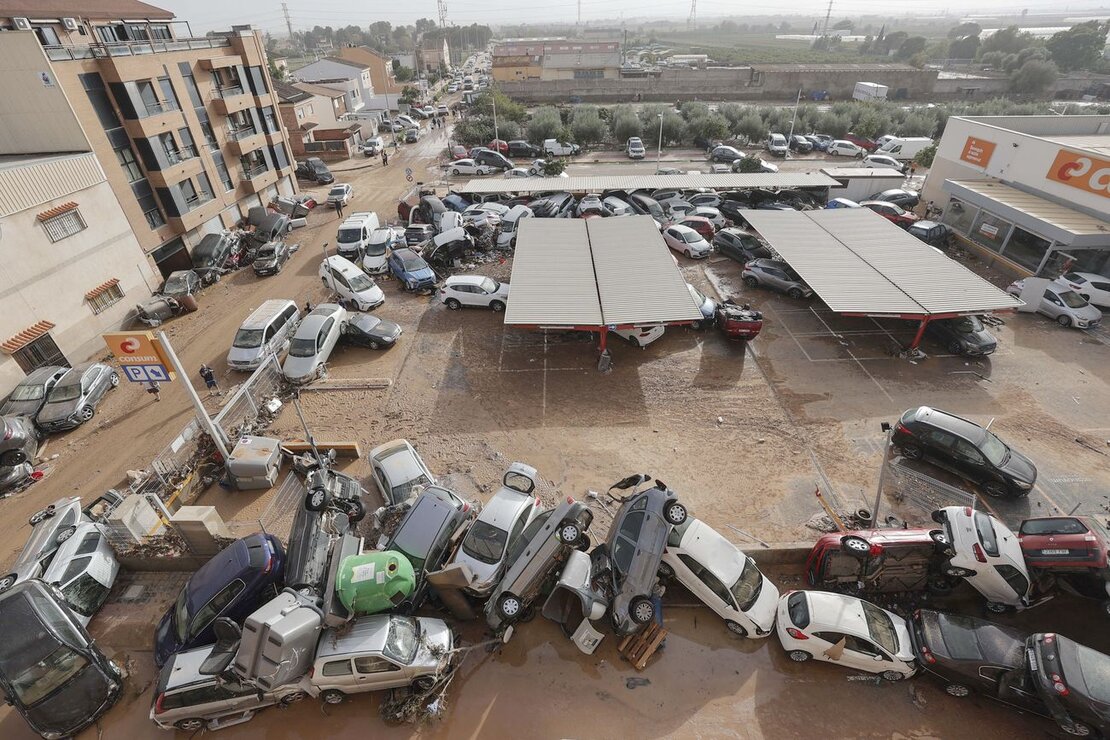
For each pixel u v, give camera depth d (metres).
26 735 11.56
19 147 24.50
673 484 16.45
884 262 23.95
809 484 16.34
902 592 13.25
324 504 14.03
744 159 44.88
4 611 11.06
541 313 20.84
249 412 19.34
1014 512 15.26
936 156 36.34
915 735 10.74
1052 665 10.28
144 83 27.92
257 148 37.50
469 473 16.95
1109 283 24.39
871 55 164.00
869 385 20.52
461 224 32.91
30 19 30.11
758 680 11.74
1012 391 19.95
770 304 26.41
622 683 11.71
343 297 27.20
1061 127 34.62
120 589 14.16
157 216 29.36
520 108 65.88
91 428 19.95
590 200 35.97
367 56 89.56
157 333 14.71
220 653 11.20
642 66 124.56
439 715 11.21
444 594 12.23
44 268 22.34
